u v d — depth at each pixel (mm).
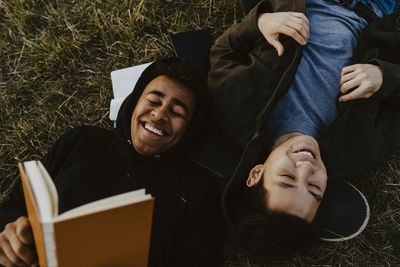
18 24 1731
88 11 1753
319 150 1324
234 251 1545
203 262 1279
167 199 1315
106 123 1696
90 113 1704
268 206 1193
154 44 1733
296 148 1229
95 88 1725
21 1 1735
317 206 1206
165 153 1363
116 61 1738
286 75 1273
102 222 875
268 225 1186
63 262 932
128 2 1758
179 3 1775
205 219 1320
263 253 1267
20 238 1118
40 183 843
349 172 1410
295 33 1299
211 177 1411
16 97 1696
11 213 1281
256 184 1270
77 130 1394
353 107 1368
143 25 1755
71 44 1725
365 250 1563
